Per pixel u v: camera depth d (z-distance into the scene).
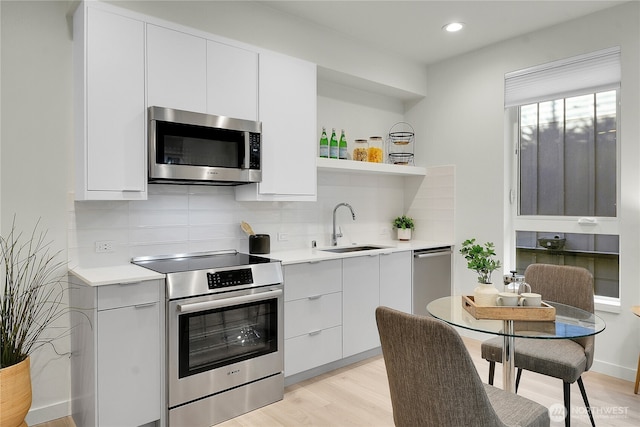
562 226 3.31
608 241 3.08
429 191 4.11
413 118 4.26
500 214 3.58
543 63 3.31
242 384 2.45
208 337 2.32
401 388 1.45
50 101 2.36
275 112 2.90
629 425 2.28
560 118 3.33
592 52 3.05
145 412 2.13
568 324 1.79
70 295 2.40
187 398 2.23
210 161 2.54
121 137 2.28
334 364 3.13
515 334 1.64
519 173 3.59
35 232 2.33
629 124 2.88
